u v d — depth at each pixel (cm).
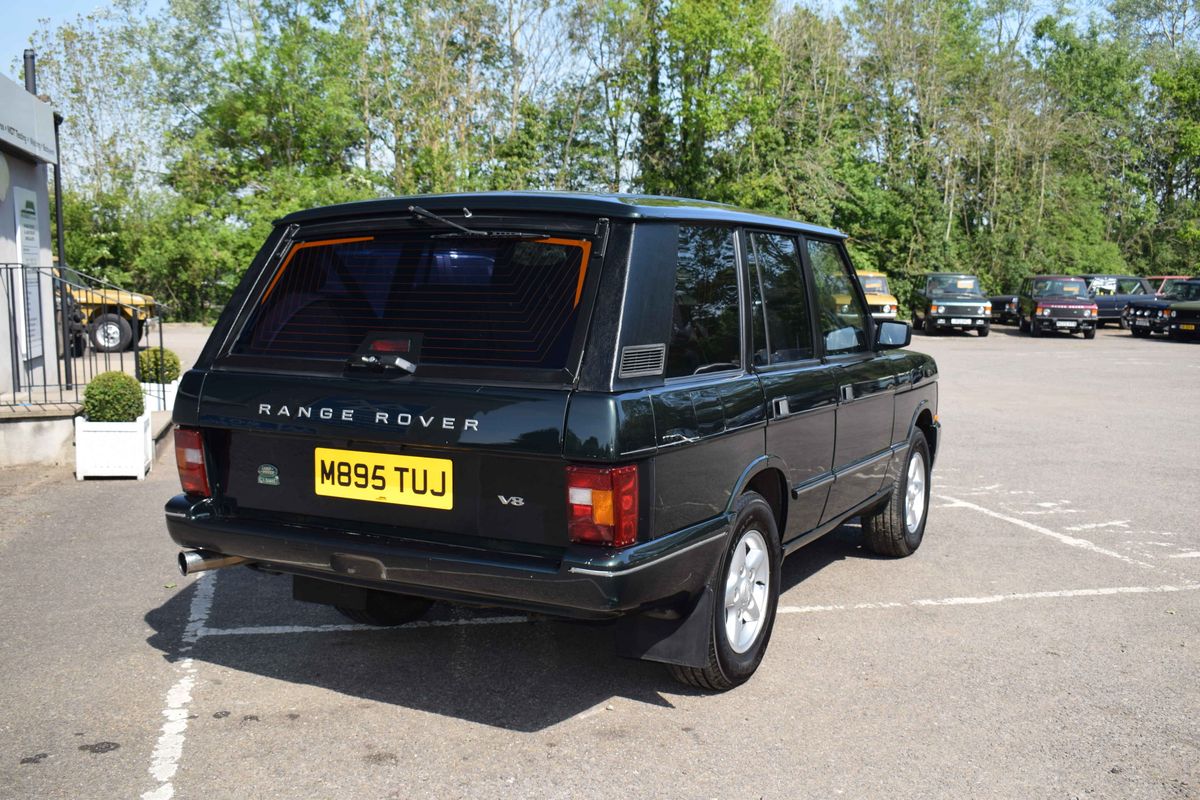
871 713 382
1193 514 753
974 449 1063
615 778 326
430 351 341
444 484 333
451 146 3616
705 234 387
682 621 369
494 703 388
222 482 384
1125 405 1456
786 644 460
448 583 330
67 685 401
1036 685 412
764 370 416
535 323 329
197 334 2945
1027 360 2303
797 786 322
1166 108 4897
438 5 3631
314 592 404
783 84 3853
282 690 399
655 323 337
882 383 546
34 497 766
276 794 313
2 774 324
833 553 634
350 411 344
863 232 4100
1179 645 464
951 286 3312
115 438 832
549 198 346
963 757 345
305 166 3891
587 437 306
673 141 3872
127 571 570
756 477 413
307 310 376
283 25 4009
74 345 1325
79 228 3616
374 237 372
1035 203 4206
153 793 312
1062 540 671
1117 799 317
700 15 3450
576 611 319
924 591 549
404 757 340
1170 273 4738
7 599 516
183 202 3644
